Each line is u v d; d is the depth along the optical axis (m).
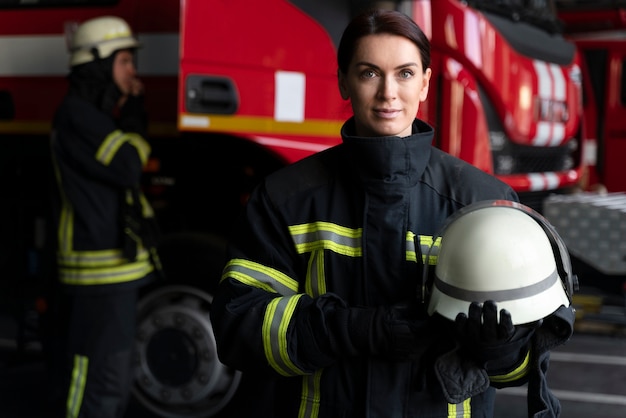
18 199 4.25
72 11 3.99
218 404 3.76
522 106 4.27
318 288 1.75
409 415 1.68
